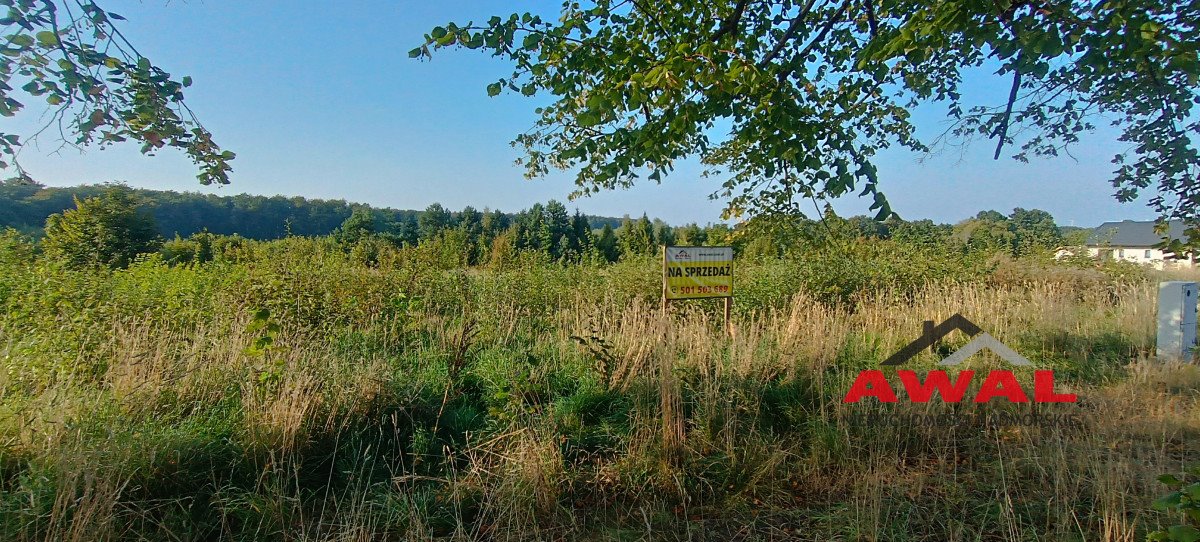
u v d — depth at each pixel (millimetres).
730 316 6949
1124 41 2129
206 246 19672
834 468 3840
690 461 3717
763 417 4492
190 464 3332
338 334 6258
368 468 3625
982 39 2316
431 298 8523
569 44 3090
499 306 7918
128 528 2832
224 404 4062
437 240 16641
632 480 3531
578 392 4758
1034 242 14039
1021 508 3268
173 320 6148
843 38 3420
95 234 14023
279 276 7371
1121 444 4012
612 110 2756
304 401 3730
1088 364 6266
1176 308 6418
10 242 10336
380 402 4230
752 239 4883
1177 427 4285
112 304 6082
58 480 2791
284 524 3020
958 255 12156
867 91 3717
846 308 8367
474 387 5098
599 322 6848
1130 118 3104
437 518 3121
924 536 3041
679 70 2576
